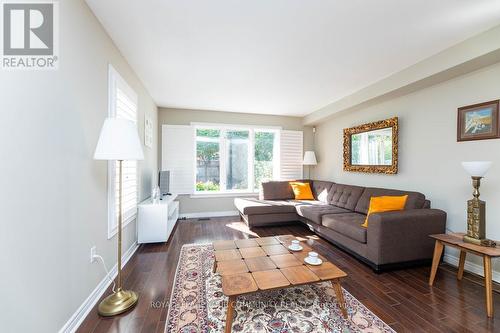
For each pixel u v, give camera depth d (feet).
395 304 6.04
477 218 6.55
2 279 3.33
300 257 6.53
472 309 5.85
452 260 8.55
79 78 5.40
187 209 16.15
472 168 6.62
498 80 7.37
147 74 10.02
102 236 6.56
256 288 4.82
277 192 15.84
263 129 17.63
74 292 5.11
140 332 4.97
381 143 11.82
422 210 8.47
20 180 3.67
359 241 8.59
